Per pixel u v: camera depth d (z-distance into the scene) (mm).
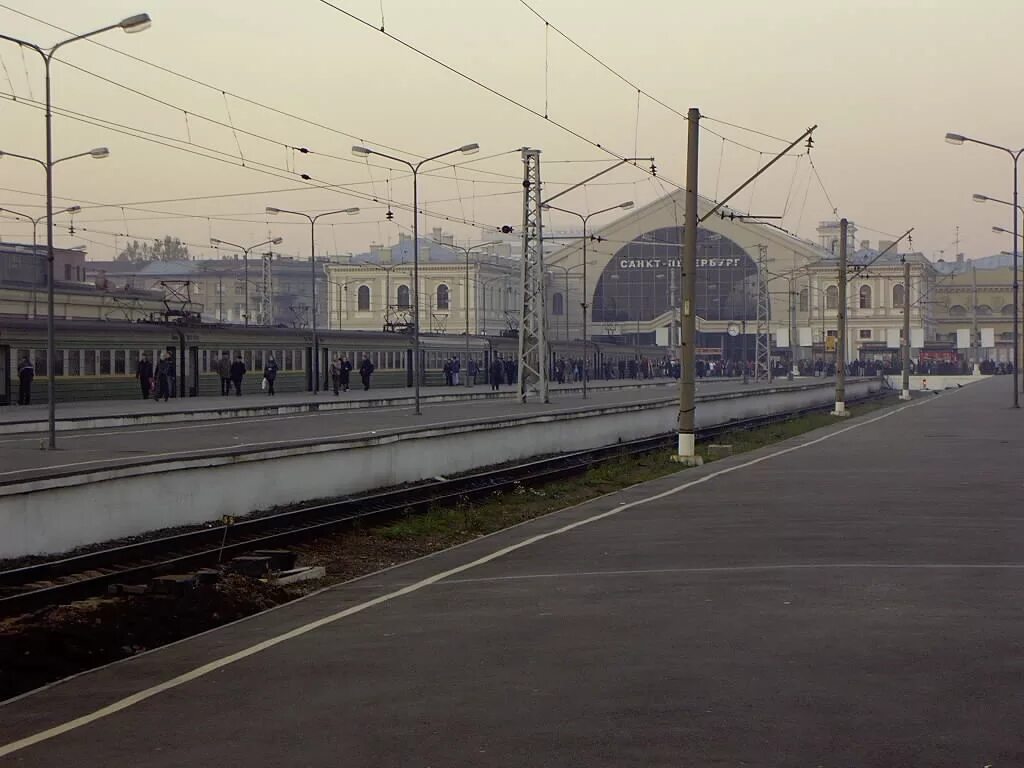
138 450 30047
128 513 19641
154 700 9203
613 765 7203
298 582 17016
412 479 29922
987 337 137250
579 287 138750
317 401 55031
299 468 24875
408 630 11664
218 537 20297
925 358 133500
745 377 112188
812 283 133500
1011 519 19531
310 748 7750
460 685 9320
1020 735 7633
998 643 10328
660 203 135375
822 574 14289
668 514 21438
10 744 8117
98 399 55750
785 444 40812
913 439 41469
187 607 14117
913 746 7430
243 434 36938
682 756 7328
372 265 127125
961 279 155750
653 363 125250
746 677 9266
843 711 8234
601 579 14438
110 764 7547
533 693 8977
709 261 135750
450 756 7473
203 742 7977
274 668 10180
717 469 31438
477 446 33844
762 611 12016
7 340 49844
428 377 86812
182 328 61844
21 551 17234
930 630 10906
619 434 45719
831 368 129125
